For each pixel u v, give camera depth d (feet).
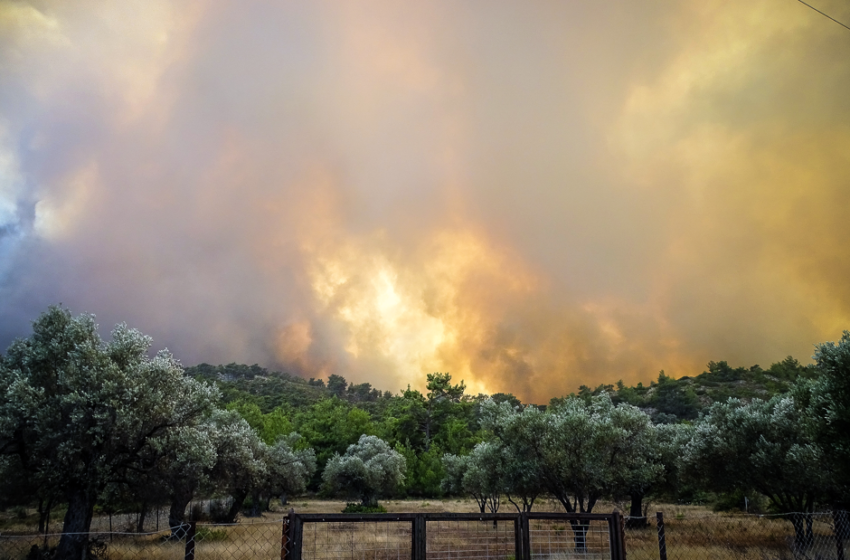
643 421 90.74
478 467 104.12
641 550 59.00
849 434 48.55
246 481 100.01
